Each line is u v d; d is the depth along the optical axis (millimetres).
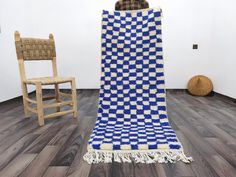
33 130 1524
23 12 2891
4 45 2471
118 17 1699
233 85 2521
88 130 1519
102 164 1020
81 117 1866
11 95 2615
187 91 3232
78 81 3328
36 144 1266
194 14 3057
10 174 933
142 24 1666
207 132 1461
